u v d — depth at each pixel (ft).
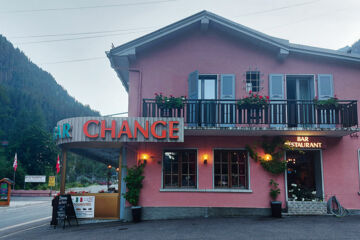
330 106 34.09
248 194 34.76
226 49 38.09
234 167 35.91
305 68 37.47
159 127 31.86
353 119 33.40
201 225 29.60
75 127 32.19
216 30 38.55
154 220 33.99
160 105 34.32
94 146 36.17
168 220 33.42
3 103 257.75
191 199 34.81
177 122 31.96
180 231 27.22
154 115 34.24
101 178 173.88
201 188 35.01
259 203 34.58
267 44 36.91
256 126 35.17
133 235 26.55
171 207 34.68
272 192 34.37
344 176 35.04
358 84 37.14
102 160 56.18
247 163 35.73
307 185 36.99
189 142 35.99
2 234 33.53
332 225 28.17
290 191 35.53
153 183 35.29
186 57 38.06
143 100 34.40
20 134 172.96
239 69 37.63
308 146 34.91
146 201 34.94
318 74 36.88
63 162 36.35
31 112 236.63
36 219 46.93
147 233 27.09
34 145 161.68
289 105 35.32
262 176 35.12
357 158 35.45
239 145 35.78
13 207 69.87
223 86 36.96
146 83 37.65
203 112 35.96
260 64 37.68
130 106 37.01
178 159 36.24
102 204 35.58
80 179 170.30
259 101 33.53
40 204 78.33
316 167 36.50
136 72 37.91
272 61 37.70
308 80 38.32
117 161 59.52
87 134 31.53
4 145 167.84
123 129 31.63
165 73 37.78
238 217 33.47
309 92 37.91
